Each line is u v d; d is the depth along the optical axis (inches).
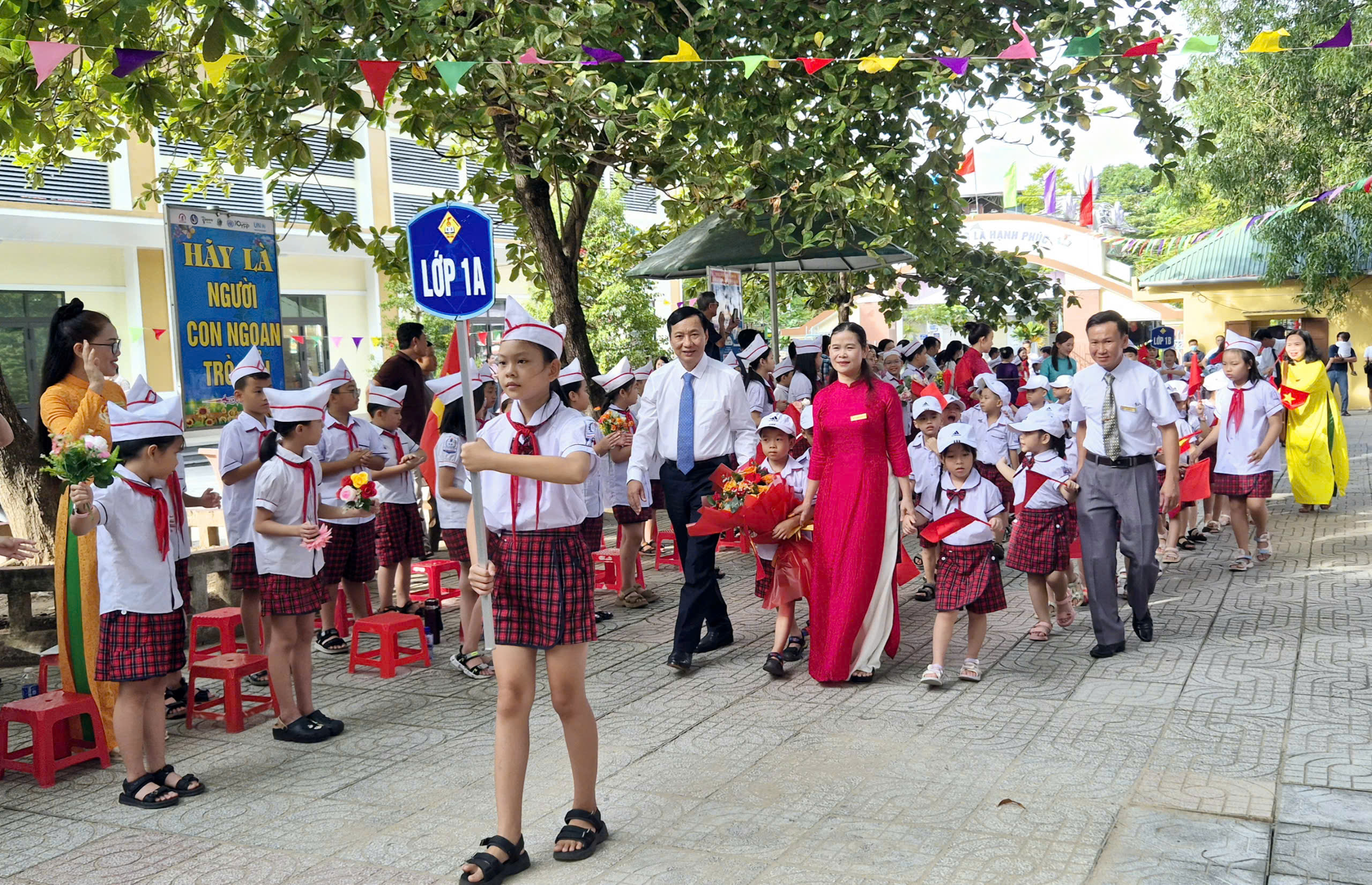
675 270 428.8
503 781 148.0
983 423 340.2
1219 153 819.4
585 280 578.2
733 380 254.8
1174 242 1246.9
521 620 148.0
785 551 245.8
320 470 229.6
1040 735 194.1
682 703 223.0
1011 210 1301.7
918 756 186.1
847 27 306.2
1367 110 766.5
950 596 227.3
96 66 348.8
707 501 244.7
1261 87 788.6
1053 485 258.8
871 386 233.0
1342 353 907.4
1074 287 1115.9
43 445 219.0
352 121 302.0
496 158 410.3
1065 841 149.9
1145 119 328.8
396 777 186.2
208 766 195.5
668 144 333.1
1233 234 994.1
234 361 321.7
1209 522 414.0
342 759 196.4
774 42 305.9
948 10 319.6
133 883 148.6
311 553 208.4
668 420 256.8
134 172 818.8
